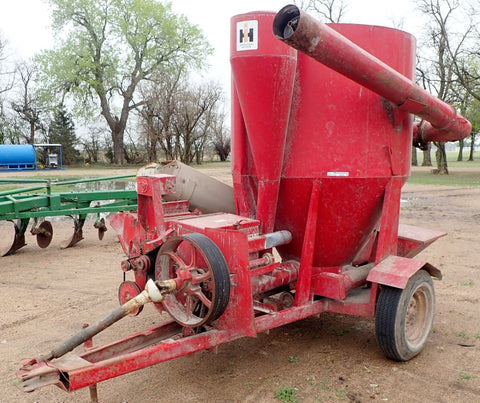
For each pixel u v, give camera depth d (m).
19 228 8.47
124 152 53.78
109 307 5.68
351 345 4.54
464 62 32.69
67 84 48.06
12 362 4.20
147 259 3.89
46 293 6.22
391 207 4.28
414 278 4.08
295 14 2.83
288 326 5.05
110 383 3.81
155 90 41.09
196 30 47.78
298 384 3.75
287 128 4.02
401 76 3.62
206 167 39.75
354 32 4.08
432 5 29.80
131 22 47.28
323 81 3.99
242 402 3.49
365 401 3.50
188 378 3.87
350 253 4.62
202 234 3.43
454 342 4.60
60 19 46.22
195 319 3.52
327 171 4.04
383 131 4.14
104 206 9.10
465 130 4.91
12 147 38.47
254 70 3.65
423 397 3.56
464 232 10.69
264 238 3.93
